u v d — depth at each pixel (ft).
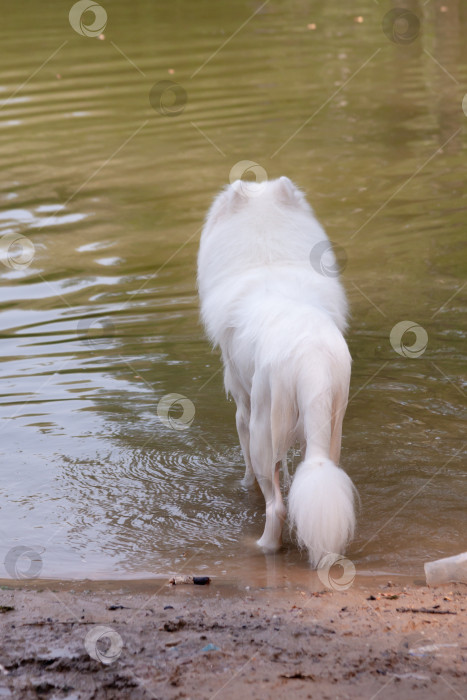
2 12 117.80
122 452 26.27
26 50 92.58
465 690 13.57
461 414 27.43
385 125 62.54
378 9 112.88
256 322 20.62
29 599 18.02
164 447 26.58
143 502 23.59
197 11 116.26
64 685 14.15
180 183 52.60
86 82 78.95
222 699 13.51
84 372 31.58
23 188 53.11
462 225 44.50
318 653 14.93
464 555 18.80
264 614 16.88
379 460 24.90
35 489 24.27
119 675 14.35
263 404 20.29
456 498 22.86
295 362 19.26
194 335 34.42
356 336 33.35
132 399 29.58
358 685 13.79
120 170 55.67
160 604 17.67
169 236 44.86
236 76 78.95
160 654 15.07
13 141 62.80
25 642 15.70
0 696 13.89
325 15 110.93
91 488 24.31
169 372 31.45
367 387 29.50
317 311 20.10
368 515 22.15
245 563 20.47
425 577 19.07
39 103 72.59
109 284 39.50
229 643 15.43
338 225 44.86
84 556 20.93
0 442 26.89
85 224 47.11
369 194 49.21
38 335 34.71
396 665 14.42
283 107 68.03
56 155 59.11
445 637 15.47
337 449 20.12
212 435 27.27
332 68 80.64
